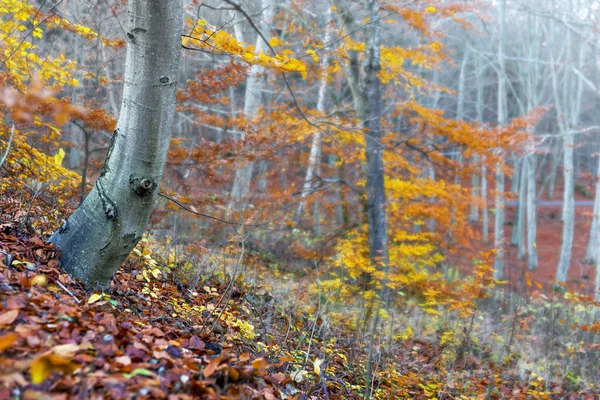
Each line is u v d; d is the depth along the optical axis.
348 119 8.38
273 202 8.96
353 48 8.19
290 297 6.21
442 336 6.21
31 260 2.93
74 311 2.20
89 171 5.99
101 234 3.01
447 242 9.59
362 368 4.31
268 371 2.94
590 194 36.97
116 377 1.68
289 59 4.02
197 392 1.86
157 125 2.96
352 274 7.99
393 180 9.47
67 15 5.46
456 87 29.52
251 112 10.10
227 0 4.20
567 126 19.41
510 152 9.02
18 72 4.81
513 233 26.08
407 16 7.82
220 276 5.37
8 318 1.81
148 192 3.05
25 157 4.74
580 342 6.71
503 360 5.66
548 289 15.57
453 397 4.46
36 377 1.40
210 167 5.93
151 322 2.95
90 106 4.95
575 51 23.33
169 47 2.90
